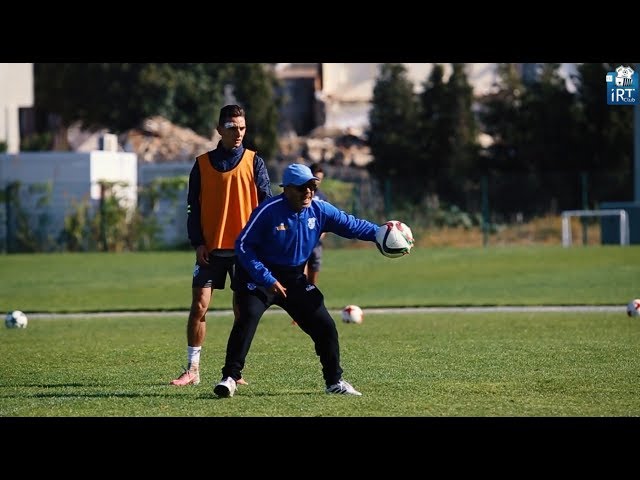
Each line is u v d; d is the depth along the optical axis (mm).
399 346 51375
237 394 36656
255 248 35781
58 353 50125
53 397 36500
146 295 89000
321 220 36000
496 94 188875
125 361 47062
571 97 178875
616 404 34031
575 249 138625
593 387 37531
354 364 44469
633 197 162000
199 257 39875
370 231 36156
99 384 39844
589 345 50719
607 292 85312
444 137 182125
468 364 44125
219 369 44375
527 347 50125
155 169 159250
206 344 54062
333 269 114125
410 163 182375
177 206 154625
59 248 152625
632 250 134125
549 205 162750
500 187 164125
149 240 153750
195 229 40062
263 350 50344
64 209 152625
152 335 59031
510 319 66188
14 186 152500
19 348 52406
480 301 80125
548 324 62219
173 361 47031
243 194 39938
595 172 175000
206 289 39969
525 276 101062
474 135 183375
